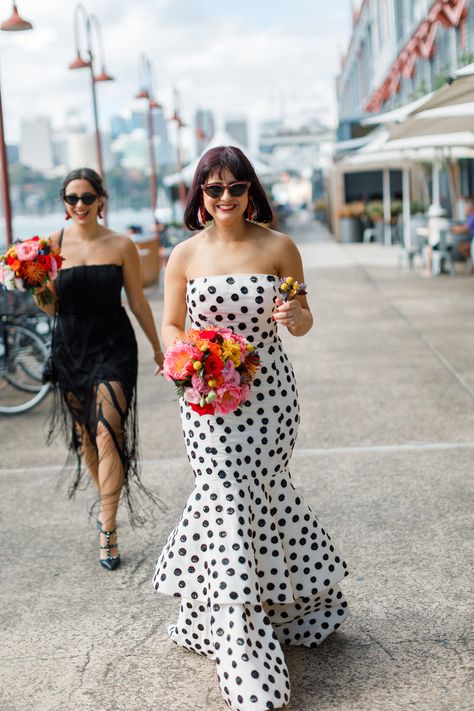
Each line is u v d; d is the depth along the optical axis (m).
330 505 4.64
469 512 4.45
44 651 3.31
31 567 4.11
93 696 2.98
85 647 3.33
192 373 2.77
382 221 25.05
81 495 5.11
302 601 3.12
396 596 3.58
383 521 4.38
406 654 3.12
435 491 4.79
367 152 14.17
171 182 25.83
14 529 4.60
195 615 3.13
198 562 3.02
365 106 42.09
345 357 8.76
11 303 7.89
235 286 2.97
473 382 7.37
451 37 18.56
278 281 3.02
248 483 2.98
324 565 3.12
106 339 4.20
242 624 2.81
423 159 16.75
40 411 7.33
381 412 6.54
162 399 7.44
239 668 2.76
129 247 4.30
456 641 3.20
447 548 4.02
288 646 3.23
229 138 24.11
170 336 3.10
